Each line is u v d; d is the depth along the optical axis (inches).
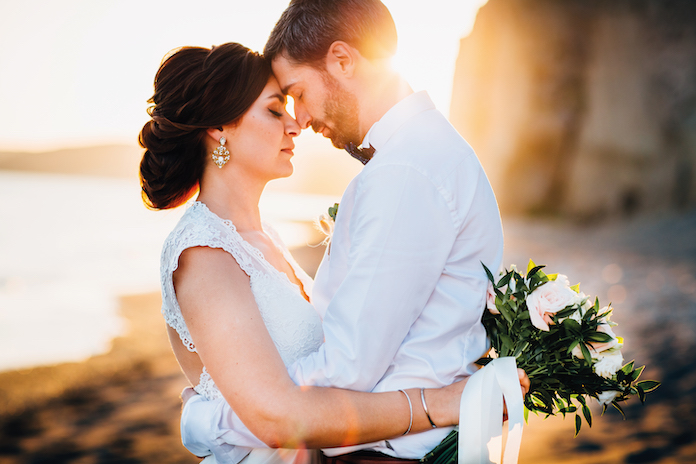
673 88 778.2
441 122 59.7
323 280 64.7
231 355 53.2
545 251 667.4
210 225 60.1
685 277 453.7
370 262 52.9
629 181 813.2
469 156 58.5
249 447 59.8
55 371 338.0
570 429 189.6
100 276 746.8
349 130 64.3
